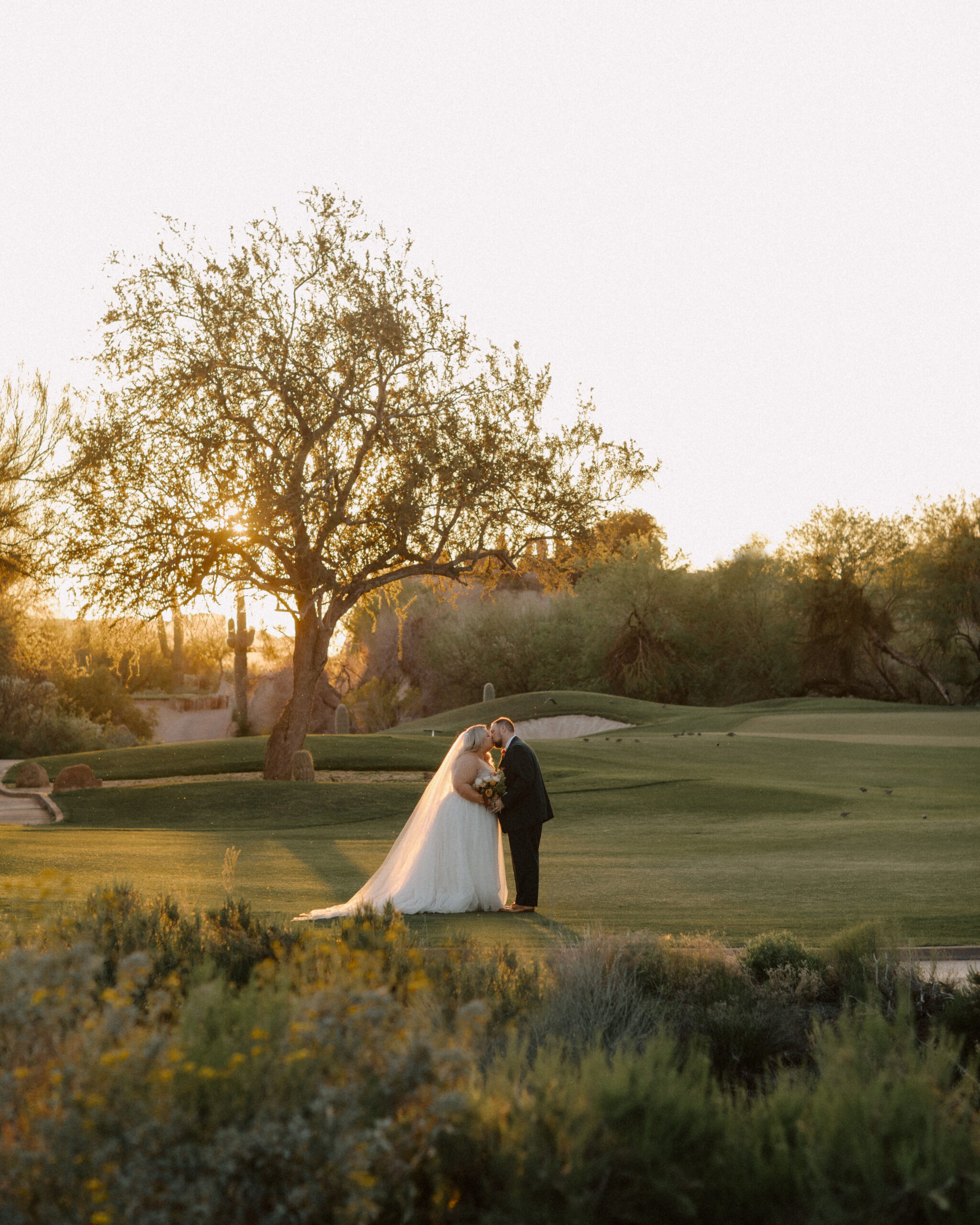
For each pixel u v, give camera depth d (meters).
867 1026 4.46
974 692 62.78
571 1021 5.44
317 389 24.42
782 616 66.06
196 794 24.06
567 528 25.91
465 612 71.31
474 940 7.33
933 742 34.50
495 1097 3.37
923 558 61.47
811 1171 3.15
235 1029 3.36
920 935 8.66
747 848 15.20
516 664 69.31
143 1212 2.69
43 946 5.77
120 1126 2.86
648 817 21.08
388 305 24.16
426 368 25.19
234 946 6.28
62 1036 3.45
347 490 25.00
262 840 17.80
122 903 7.15
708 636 66.69
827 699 53.34
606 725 45.94
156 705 76.81
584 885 11.88
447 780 10.52
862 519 63.34
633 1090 3.35
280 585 24.80
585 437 26.22
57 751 47.34
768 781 25.36
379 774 29.36
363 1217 2.77
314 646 26.56
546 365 25.97
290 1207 2.79
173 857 14.74
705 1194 3.14
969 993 6.07
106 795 24.52
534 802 10.35
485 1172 3.09
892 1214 3.06
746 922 9.32
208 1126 2.95
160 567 23.34
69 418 24.08
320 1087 2.95
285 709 26.80
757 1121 3.50
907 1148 3.18
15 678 45.09
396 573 26.16
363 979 4.05
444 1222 3.00
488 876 10.32
